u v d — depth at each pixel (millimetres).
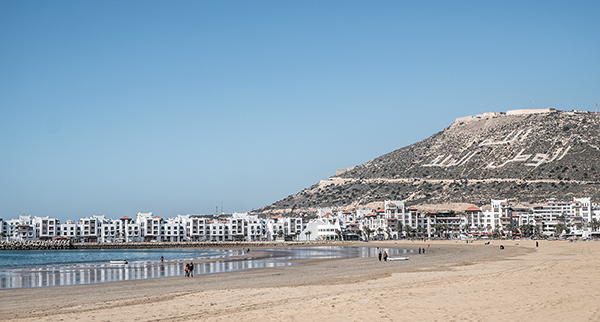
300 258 114000
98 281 64812
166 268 87562
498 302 31562
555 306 29625
